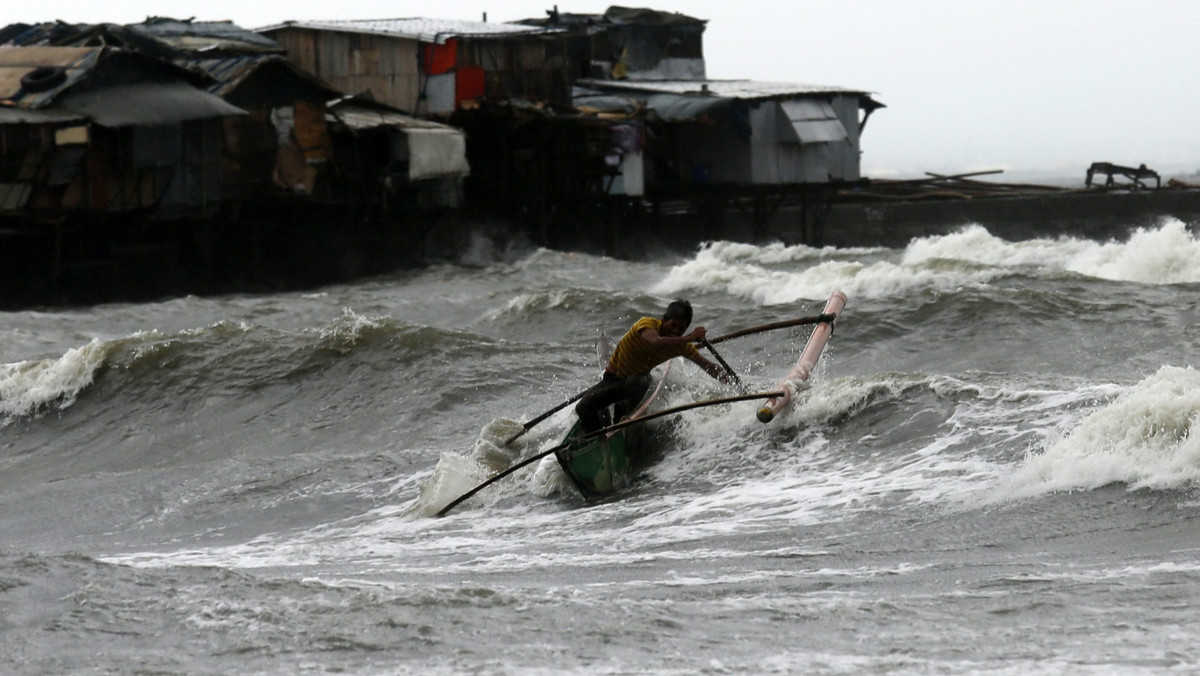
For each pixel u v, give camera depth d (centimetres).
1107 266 8306
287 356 6066
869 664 1786
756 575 2514
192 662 1850
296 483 4319
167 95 13125
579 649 1880
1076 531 2628
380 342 6016
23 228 12669
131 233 13475
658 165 18712
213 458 5134
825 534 2888
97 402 6044
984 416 3494
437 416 5172
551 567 2809
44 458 5559
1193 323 5847
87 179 12788
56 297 13025
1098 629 1923
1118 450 2916
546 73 16925
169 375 6122
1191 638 1845
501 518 3619
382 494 4084
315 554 3272
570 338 7219
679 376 4100
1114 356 5391
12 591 2258
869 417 3675
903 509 2992
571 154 16612
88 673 1809
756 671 1764
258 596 2189
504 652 1866
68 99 12638
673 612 2108
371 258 15788
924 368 5500
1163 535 2514
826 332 4038
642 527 3234
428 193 15638
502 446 4147
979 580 2308
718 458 3716
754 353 6072
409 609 2097
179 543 3697
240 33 16975
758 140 17838
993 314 6103
